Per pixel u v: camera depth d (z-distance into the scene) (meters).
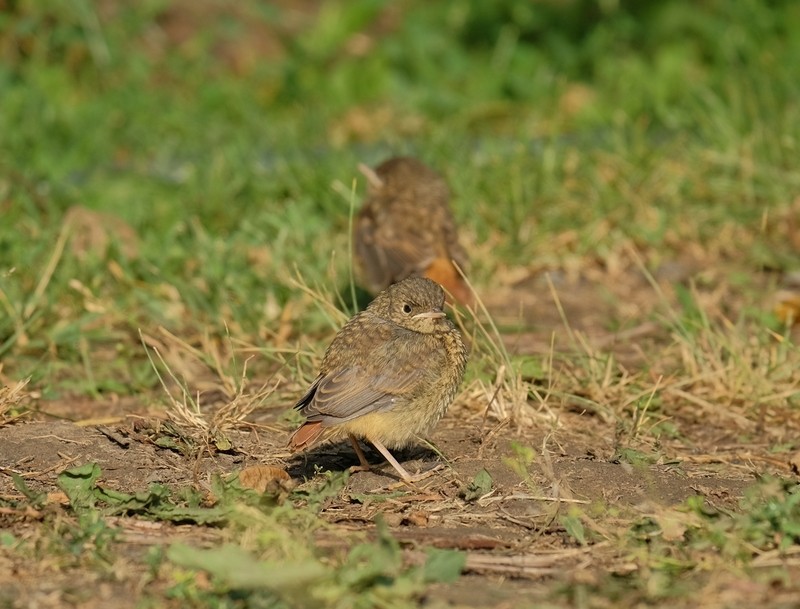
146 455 9.68
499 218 15.62
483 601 7.23
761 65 19.95
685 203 16.31
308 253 14.38
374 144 19.97
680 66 22.11
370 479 9.43
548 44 24.36
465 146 17.88
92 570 7.58
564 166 16.83
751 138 16.97
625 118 18.75
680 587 7.35
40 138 19.06
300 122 20.58
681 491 9.15
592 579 7.59
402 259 12.80
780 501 8.54
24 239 14.37
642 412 10.44
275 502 8.48
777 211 15.90
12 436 9.88
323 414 9.12
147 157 19.55
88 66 22.92
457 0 25.88
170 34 24.45
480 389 10.79
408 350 9.38
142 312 13.34
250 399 10.73
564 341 12.90
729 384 11.33
